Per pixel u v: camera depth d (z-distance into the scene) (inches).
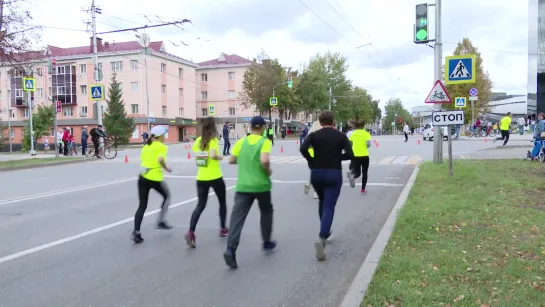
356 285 161.8
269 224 220.4
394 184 451.5
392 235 229.6
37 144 2155.5
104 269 200.2
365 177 394.3
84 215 319.6
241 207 202.7
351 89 3142.2
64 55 2445.9
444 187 370.9
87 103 2370.8
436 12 542.3
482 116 2418.8
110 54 2272.4
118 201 378.0
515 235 223.5
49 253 225.1
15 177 595.8
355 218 301.3
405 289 156.2
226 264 205.9
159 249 232.2
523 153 715.4
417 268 177.9
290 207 342.6
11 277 189.8
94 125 2335.1
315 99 2657.5
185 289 175.9
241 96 2514.8
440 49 544.1
